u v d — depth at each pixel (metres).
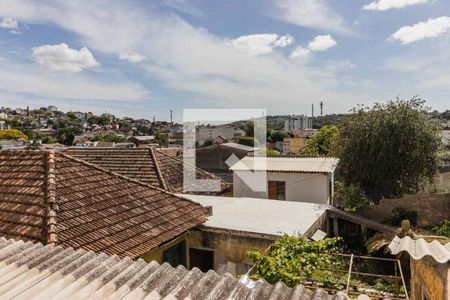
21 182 8.21
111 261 4.14
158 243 7.56
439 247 3.81
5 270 3.95
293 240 7.54
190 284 3.55
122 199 8.60
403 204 16.48
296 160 20.75
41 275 3.77
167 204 9.45
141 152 15.74
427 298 4.40
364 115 19.66
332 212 13.57
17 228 6.61
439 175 19.45
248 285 3.63
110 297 3.30
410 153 18.08
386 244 11.81
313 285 7.63
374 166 18.62
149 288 3.48
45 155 8.97
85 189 8.26
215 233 9.95
